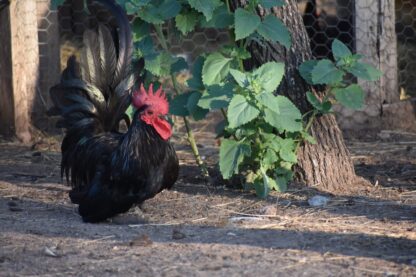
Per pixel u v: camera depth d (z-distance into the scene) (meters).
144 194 9.12
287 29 10.02
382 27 15.01
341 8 16.45
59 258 7.79
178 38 11.33
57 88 9.98
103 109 9.96
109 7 9.82
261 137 10.23
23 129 14.65
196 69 10.51
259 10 10.50
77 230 8.91
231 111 9.44
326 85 10.67
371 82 15.12
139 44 10.51
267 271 7.24
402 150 13.65
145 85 10.77
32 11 14.54
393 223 9.08
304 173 10.95
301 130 10.07
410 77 17.08
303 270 7.25
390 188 10.93
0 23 14.41
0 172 12.31
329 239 8.34
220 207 10.05
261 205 10.09
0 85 14.72
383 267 7.34
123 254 7.86
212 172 11.93
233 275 7.13
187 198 10.52
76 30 17.95
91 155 9.55
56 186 11.42
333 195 10.52
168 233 8.78
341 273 7.17
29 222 9.30
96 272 7.33
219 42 18.00
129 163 8.91
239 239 8.40
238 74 9.58
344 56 9.95
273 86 9.51
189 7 10.38
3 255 7.90
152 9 10.23
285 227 8.99
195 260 7.59
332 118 10.97
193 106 10.34
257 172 10.51
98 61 9.82
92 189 9.14
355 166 12.51
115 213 9.23
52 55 14.97
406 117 15.43
